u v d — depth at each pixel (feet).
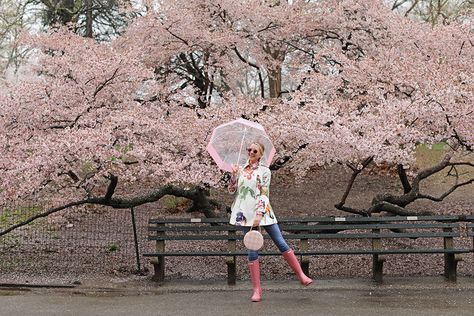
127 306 19.03
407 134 26.43
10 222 32.89
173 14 36.37
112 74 27.63
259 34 41.19
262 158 21.08
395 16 37.58
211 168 27.48
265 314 17.47
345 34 40.34
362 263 26.96
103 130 24.72
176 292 21.71
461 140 28.27
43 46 35.96
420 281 23.02
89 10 58.65
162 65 41.86
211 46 39.11
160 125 26.71
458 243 30.83
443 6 63.87
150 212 40.04
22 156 25.31
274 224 19.36
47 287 22.52
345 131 26.25
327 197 46.93
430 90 27.48
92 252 29.22
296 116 27.96
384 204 32.73
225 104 30.55
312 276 24.63
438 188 48.75
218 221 23.57
